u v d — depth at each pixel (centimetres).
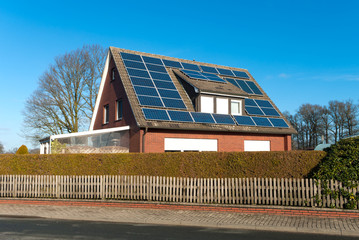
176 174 1192
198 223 898
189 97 2169
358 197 955
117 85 2203
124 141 1973
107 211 1084
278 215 988
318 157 1066
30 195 1288
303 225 855
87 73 3316
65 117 3159
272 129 2227
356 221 898
